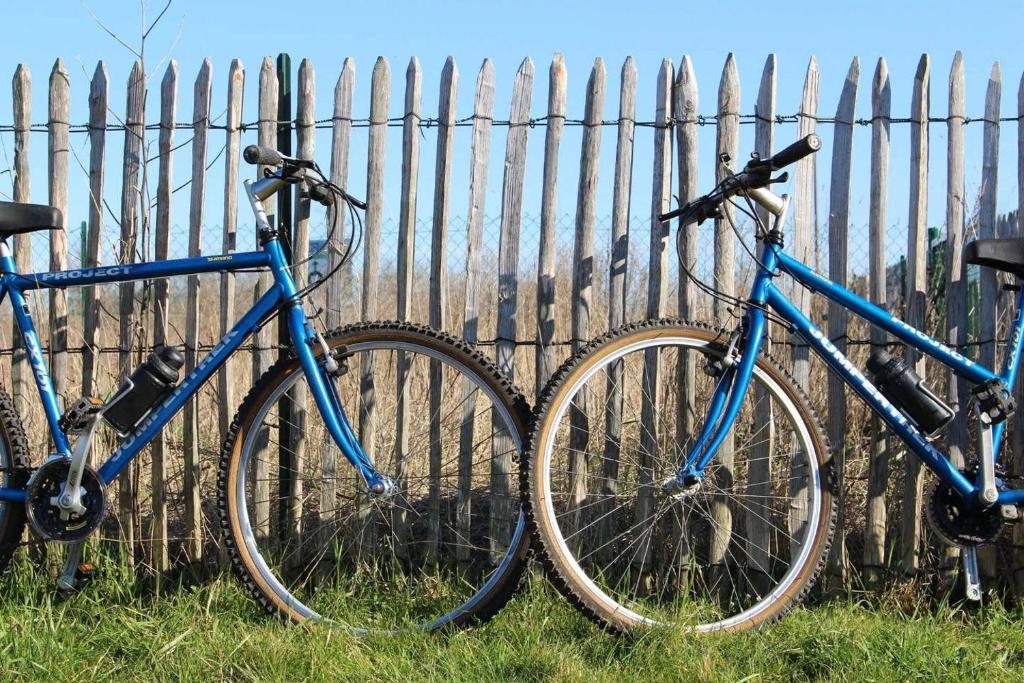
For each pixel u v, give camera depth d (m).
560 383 2.98
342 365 3.07
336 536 3.51
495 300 3.66
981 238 3.28
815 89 3.36
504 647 2.88
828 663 2.81
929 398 2.98
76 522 3.06
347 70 3.43
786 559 3.55
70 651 2.82
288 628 3.01
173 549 3.62
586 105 3.37
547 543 2.93
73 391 3.64
